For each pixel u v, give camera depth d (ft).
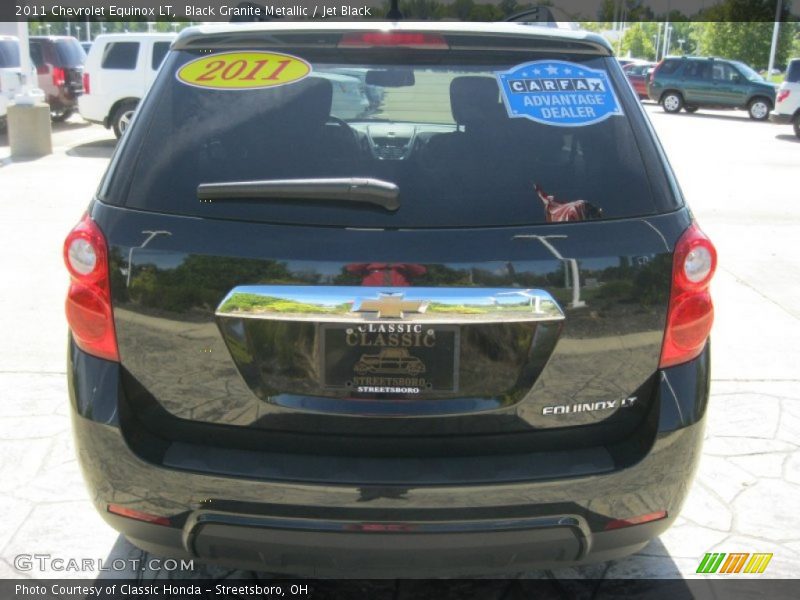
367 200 7.20
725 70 85.76
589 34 8.45
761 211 32.58
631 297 7.30
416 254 7.07
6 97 50.88
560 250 7.20
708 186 38.73
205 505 7.25
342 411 7.24
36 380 14.93
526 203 7.37
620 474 7.30
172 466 7.25
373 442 7.32
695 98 87.61
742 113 93.04
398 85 8.10
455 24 8.39
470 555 7.36
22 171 37.86
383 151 8.47
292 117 7.86
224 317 7.16
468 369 7.20
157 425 7.53
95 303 7.43
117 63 48.67
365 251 7.07
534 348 7.20
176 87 8.01
